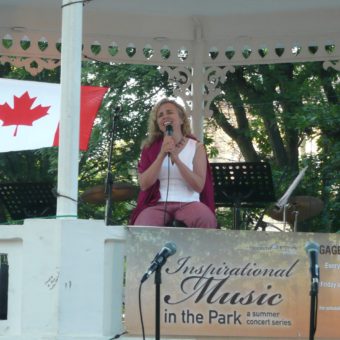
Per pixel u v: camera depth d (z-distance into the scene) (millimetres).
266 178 8047
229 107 15305
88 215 14531
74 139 6395
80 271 5996
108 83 14984
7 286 6164
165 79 14617
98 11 9555
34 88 8312
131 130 14719
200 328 6027
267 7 9320
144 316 6012
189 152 7117
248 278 6070
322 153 13984
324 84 14555
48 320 5961
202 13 9539
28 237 6066
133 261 6051
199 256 6070
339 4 9172
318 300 6051
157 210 6969
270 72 14461
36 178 15828
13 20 9531
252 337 6043
